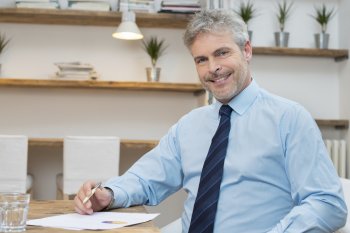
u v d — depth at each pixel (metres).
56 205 1.31
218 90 1.31
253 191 1.25
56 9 3.34
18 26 3.66
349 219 1.38
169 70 3.80
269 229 1.23
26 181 3.21
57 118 3.70
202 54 1.30
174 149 1.47
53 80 3.38
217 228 1.26
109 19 3.51
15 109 3.66
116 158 3.17
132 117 3.77
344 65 3.67
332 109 3.79
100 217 1.14
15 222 0.98
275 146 1.25
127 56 3.76
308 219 1.09
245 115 1.32
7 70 3.64
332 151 3.50
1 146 3.08
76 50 3.71
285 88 3.75
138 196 1.35
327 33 3.76
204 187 1.29
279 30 3.72
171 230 1.73
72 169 3.12
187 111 3.82
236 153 1.29
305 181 1.17
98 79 3.71
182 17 3.46
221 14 1.30
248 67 1.37
